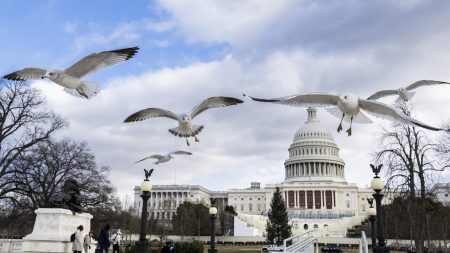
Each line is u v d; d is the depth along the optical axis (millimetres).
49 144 51156
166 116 11719
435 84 9336
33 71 9203
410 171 38406
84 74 9281
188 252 33656
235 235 109000
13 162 48000
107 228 24656
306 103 8391
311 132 180125
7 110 47188
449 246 81812
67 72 9141
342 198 167875
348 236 107938
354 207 166125
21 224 53031
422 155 38781
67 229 27141
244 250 71125
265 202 182250
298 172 175625
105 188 59406
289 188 168250
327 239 101500
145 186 23719
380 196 20953
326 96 8414
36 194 49469
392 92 9680
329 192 166250
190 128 11742
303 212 149625
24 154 48875
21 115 47875
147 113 11617
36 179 49156
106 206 60094
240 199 188500
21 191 48594
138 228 119812
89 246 26531
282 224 79688
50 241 25656
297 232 107125
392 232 92312
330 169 174500
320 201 165125
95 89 9430
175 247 33375
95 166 58812
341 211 156000
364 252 20016
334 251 62781
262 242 103938
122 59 9125
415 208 38562
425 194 38656
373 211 26812
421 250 37531
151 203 186875
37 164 49562
